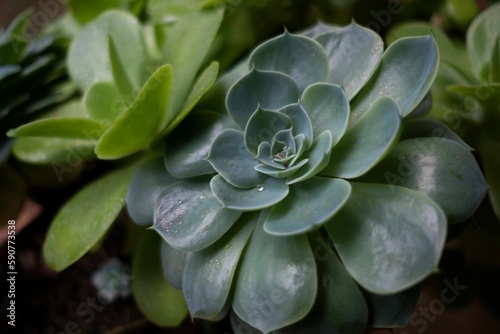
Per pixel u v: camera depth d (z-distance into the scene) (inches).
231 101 13.3
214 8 14.9
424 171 12.5
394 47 13.1
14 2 21.8
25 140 15.6
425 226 11.8
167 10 16.2
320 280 12.4
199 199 13.2
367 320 12.4
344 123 12.7
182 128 13.8
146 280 14.9
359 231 12.2
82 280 17.0
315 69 13.4
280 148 13.0
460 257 16.0
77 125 14.3
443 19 17.3
